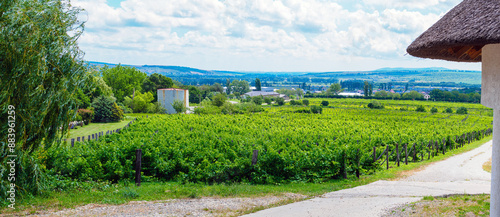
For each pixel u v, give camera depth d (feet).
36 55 29.96
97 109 161.27
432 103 442.91
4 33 28.37
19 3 29.58
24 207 28.45
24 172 31.40
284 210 29.37
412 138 92.48
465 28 17.98
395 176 54.54
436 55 22.77
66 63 33.01
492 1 18.08
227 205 31.19
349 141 77.82
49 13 31.73
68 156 44.24
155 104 231.09
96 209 28.66
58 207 28.89
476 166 67.05
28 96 30.19
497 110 18.48
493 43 16.79
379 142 87.10
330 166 49.42
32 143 32.63
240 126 123.24
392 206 29.07
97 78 36.83
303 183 45.75
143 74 288.92
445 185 43.65
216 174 44.88
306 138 85.76
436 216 25.07
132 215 27.25
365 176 53.83
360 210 28.40
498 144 18.45
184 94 234.79
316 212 28.30
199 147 55.93
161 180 46.26
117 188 38.34
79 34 34.17
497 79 17.69
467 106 400.06
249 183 44.98
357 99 498.69
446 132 121.39
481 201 28.53
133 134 79.97
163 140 62.64
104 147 49.44
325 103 387.75
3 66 28.71
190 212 28.58
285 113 247.09
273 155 46.57
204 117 153.17
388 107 382.63
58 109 33.01
